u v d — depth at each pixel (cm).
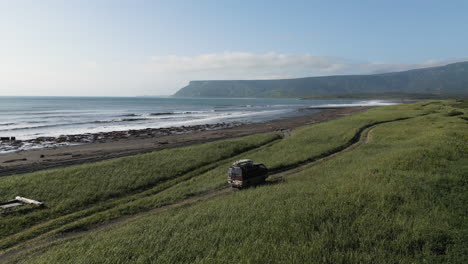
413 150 2616
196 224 1359
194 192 2123
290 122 8769
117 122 9069
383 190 1545
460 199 1374
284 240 1068
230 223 1304
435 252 941
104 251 1138
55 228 1617
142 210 1839
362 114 8400
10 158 3866
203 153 3491
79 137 5772
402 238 1023
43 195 2098
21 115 11125
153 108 17975
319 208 1364
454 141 2869
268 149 3775
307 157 3123
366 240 1018
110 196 2136
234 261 939
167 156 3344
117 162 3022
